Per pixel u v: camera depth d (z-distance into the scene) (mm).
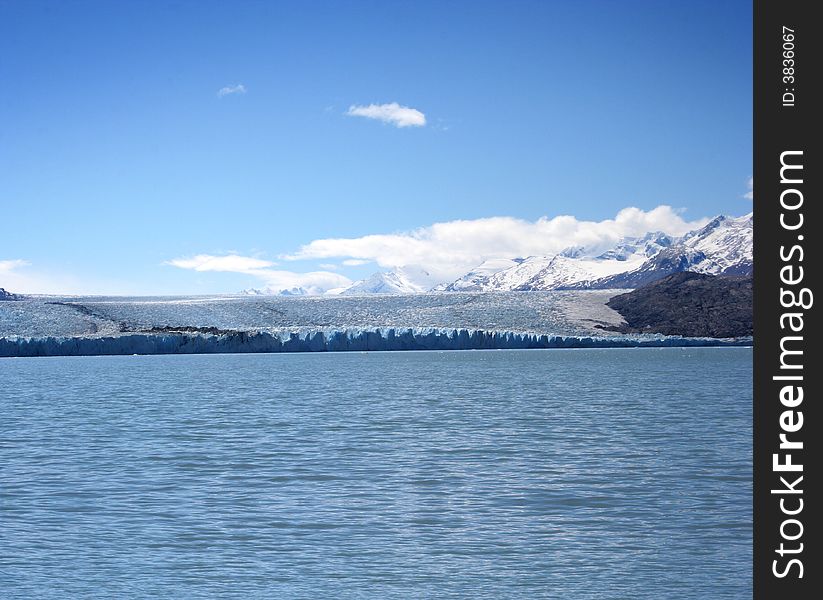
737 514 20984
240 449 32250
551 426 39000
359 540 18844
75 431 38281
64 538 19047
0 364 121750
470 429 38125
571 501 22531
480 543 18562
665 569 16812
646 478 25625
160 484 25156
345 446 32906
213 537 19109
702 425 38875
